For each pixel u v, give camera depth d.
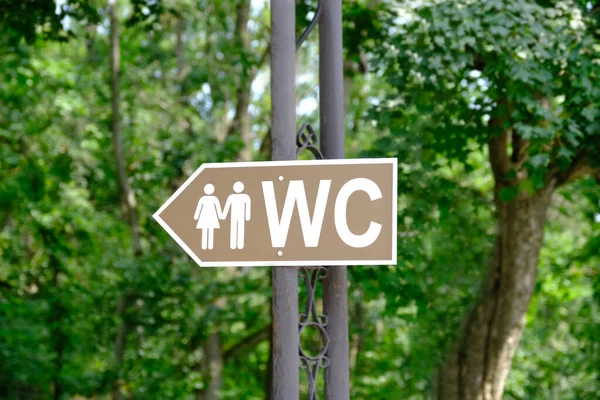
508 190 11.26
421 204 11.34
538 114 10.00
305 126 3.92
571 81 10.57
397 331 20.20
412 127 11.18
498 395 12.88
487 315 12.71
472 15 9.97
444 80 10.57
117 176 16.00
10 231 20.22
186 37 19.20
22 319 17.02
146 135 17.75
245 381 21.23
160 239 16.69
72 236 19.84
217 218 3.79
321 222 3.71
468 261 12.93
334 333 3.92
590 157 11.18
